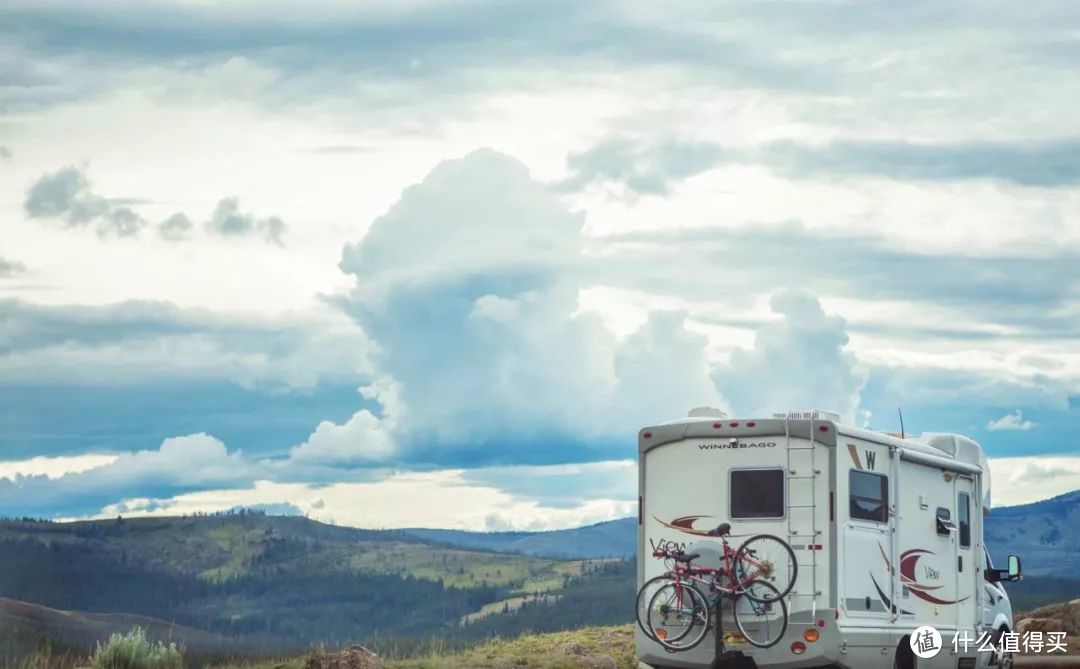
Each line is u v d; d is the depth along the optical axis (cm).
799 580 1752
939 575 2048
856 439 1820
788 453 1789
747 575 1755
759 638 1742
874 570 1838
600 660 2470
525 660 2464
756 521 1791
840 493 1767
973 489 2211
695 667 1766
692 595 1759
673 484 1852
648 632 1791
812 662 1722
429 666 2322
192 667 2375
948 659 2047
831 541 1742
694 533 1825
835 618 1723
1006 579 2330
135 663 2164
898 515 1912
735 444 1822
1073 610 3391
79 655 2459
